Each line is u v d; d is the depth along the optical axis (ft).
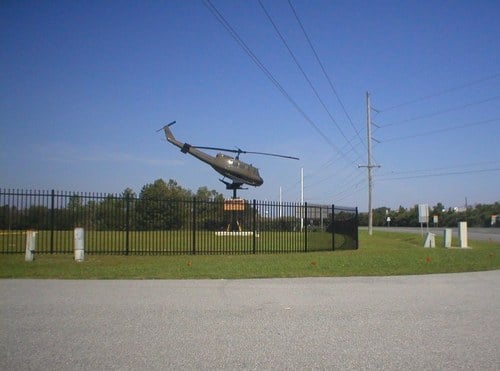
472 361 18.69
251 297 32.58
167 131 111.45
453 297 33.35
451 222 310.24
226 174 109.50
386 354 19.52
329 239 79.15
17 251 59.62
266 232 77.30
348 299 32.19
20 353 19.12
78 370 17.29
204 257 59.47
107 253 61.00
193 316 26.27
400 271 48.19
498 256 67.77
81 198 60.23
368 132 171.63
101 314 26.40
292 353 19.56
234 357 18.98
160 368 17.61
